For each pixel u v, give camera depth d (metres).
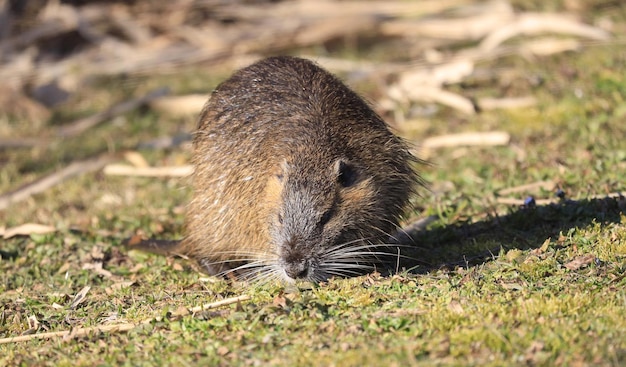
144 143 16.28
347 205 9.68
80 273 10.95
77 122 17.86
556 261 9.27
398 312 8.34
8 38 20.19
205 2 20.53
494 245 10.26
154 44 19.98
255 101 10.54
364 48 19.58
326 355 7.57
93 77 19.33
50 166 16.09
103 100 18.73
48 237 12.16
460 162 13.95
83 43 20.38
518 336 7.62
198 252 10.68
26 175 15.82
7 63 19.59
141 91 18.80
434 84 16.95
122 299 9.77
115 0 20.86
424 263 10.11
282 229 9.53
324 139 9.90
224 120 10.68
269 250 9.84
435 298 8.59
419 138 15.35
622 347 7.31
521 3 20.00
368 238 9.93
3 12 20.31
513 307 8.20
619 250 9.47
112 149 16.25
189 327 8.50
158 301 9.59
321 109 10.15
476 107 16.12
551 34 18.55
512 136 14.77
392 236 10.30
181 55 19.59
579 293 8.39
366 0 20.88
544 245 9.70
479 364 7.25
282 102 10.34
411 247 10.62
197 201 10.68
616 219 10.44
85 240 12.16
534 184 12.23
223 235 10.35
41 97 18.91
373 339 7.85
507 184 12.60
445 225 11.20
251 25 20.22
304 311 8.44
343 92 10.49
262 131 10.24
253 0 20.80
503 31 18.34
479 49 18.30
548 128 14.79
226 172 10.35
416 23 19.59
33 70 19.22
